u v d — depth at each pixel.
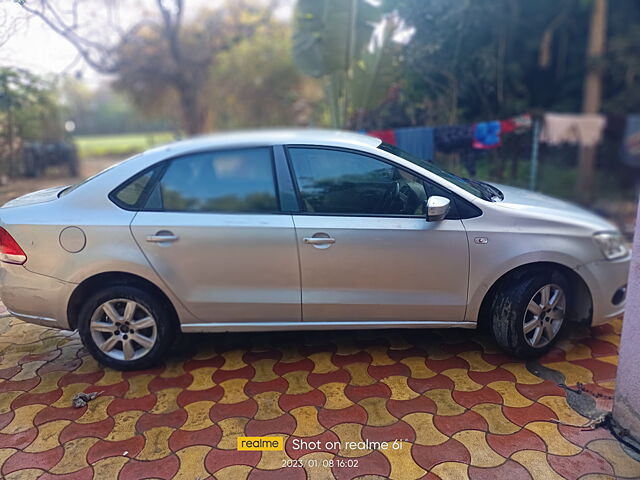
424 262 3.01
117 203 3.05
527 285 3.07
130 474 2.32
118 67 10.97
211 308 3.08
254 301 3.07
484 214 3.04
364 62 6.36
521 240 3.03
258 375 3.14
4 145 5.21
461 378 3.06
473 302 3.09
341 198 3.12
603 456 2.38
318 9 6.34
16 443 2.54
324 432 2.59
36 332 3.80
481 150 5.42
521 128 5.46
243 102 14.91
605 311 3.29
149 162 3.19
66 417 2.74
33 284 2.99
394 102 6.46
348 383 3.03
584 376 3.07
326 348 3.48
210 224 3.00
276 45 13.97
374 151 3.14
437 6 6.12
